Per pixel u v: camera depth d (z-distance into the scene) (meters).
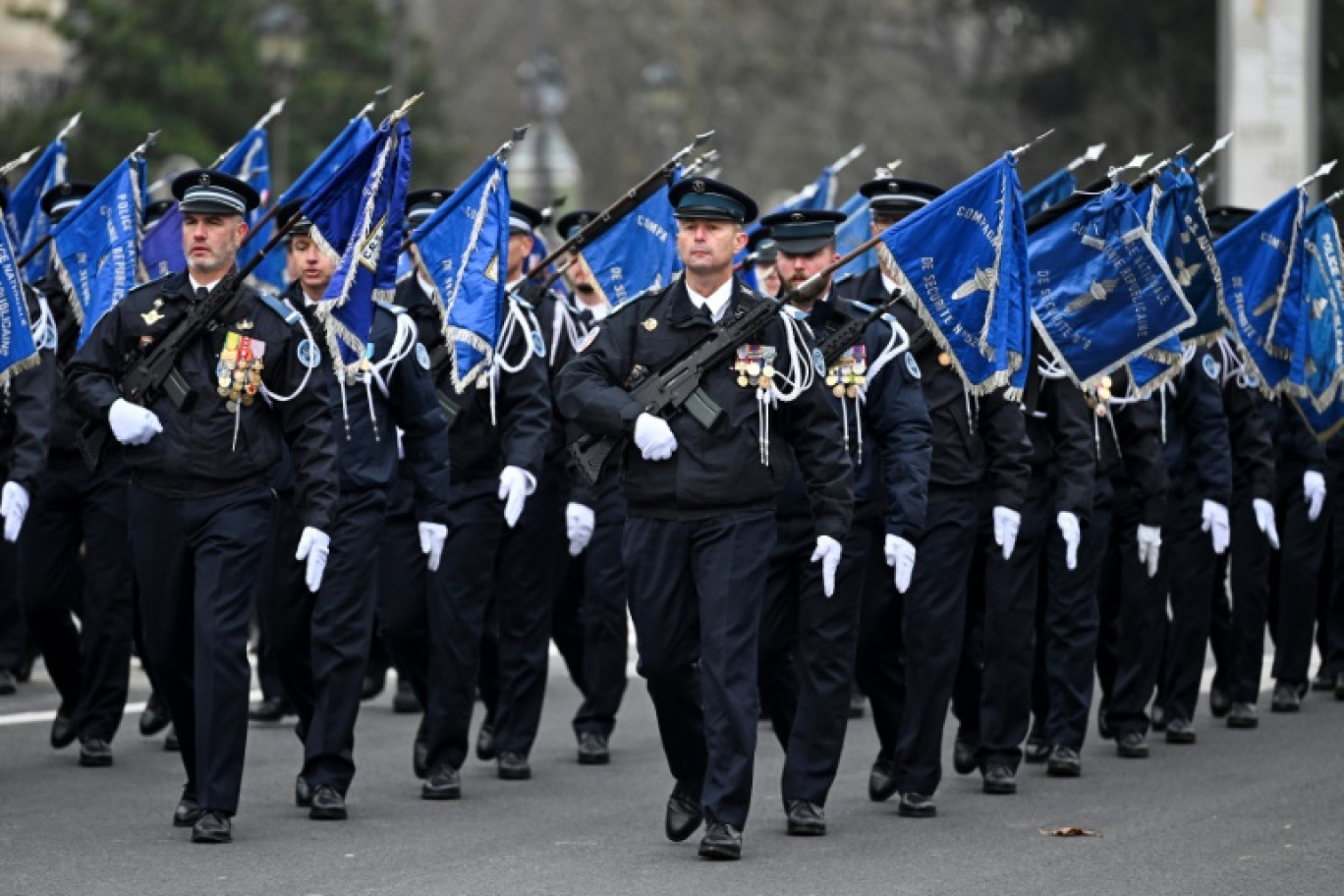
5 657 38.97
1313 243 38.00
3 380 29.42
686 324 26.14
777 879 24.55
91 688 32.03
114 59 101.81
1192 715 35.06
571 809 29.16
